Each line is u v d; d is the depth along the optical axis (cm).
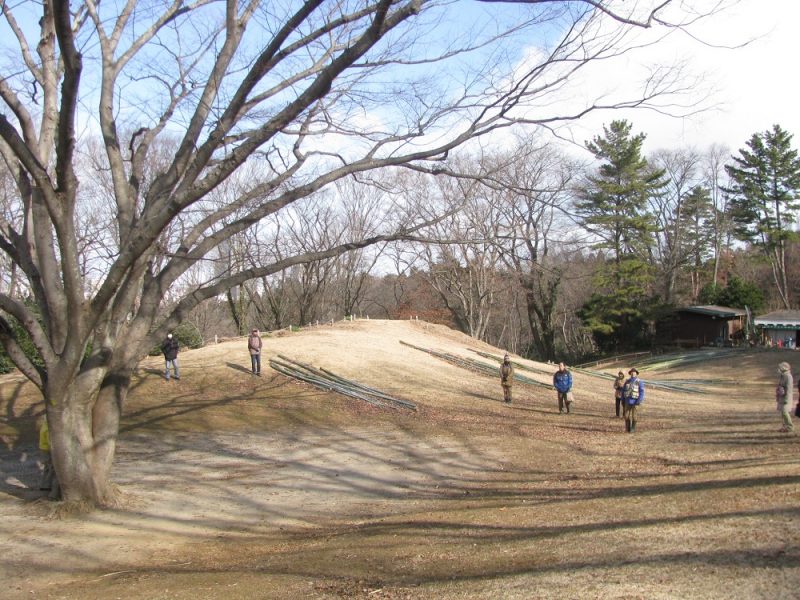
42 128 1052
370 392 2370
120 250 1048
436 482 1304
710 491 861
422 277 5259
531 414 2291
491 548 726
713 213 7844
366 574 683
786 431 1594
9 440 1639
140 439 1697
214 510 1098
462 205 1720
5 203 1952
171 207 827
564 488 1136
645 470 1243
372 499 1179
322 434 1852
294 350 2928
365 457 1566
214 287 1024
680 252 7219
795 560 525
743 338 5703
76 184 927
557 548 677
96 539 911
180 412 1989
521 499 1068
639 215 4966
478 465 1457
